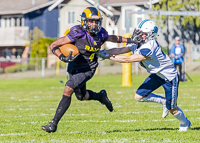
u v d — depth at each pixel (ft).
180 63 179.32
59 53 55.06
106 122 72.69
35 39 330.54
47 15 385.70
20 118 78.89
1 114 85.05
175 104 60.34
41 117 80.28
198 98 113.09
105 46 306.35
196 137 57.21
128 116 79.97
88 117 79.41
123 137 57.31
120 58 57.72
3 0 415.64
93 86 161.17
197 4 296.92
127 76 161.17
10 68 281.95
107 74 251.19
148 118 77.05
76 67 58.80
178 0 293.84
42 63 261.03
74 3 350.02
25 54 376.07
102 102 65.67
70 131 63.82
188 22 338.34
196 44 345.10
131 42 59.00
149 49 56.80
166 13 171.42
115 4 312.91
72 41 56.54
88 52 57.52
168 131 62.39
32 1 394.52
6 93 139.13
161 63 58.59
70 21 351.05
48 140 55.36
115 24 314.96
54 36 389.19
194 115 79.87
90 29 56.29
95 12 55.83
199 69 262.47
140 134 59.77
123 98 115.44
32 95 130.52
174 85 59.52
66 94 57.47
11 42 386.11
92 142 53.36
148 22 57.72
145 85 61.87
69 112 87.20
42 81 211.41
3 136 59.41
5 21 397.39
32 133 62.18
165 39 330.75
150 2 177.17
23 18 387.55
